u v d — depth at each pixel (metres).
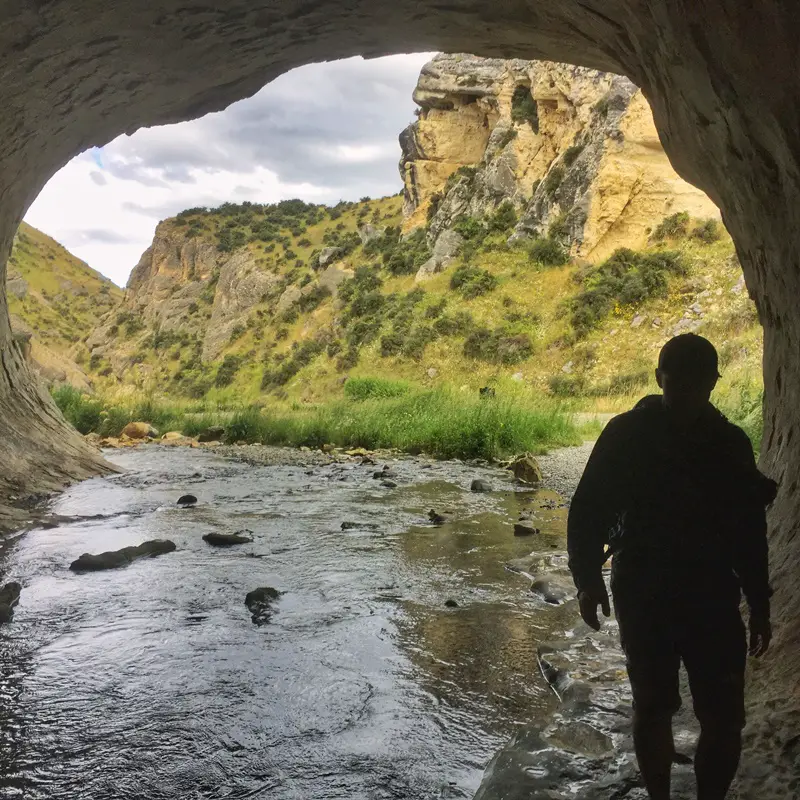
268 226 96.31
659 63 5.20
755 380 15.37
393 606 5.02
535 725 3.29
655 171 45.53
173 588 5.41
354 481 10.43
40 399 11.33
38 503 8.71
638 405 2.54
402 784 2.88
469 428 13.42
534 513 8.09
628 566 2.38
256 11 6.36
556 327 41.84
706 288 38.19
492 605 5.04
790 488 4.88
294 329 67.69
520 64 60.56
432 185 68.19
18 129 6.90
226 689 3.71
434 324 46.34
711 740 2.28
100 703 3.56
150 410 19.33
